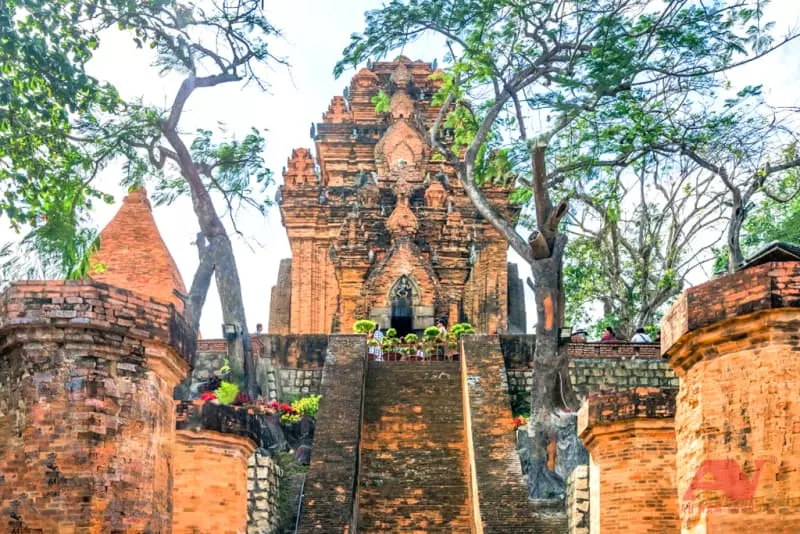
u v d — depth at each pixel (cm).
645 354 3005
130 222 2648
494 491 2134
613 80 2448
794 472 786
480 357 2723
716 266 3209
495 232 4184
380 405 2622
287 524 2188
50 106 1784
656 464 1250
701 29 2470
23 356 934
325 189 4244
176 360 1036
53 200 1798
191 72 2522
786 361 807
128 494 939
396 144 4328
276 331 4253
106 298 953
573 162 2683
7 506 902
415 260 3950
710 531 828
